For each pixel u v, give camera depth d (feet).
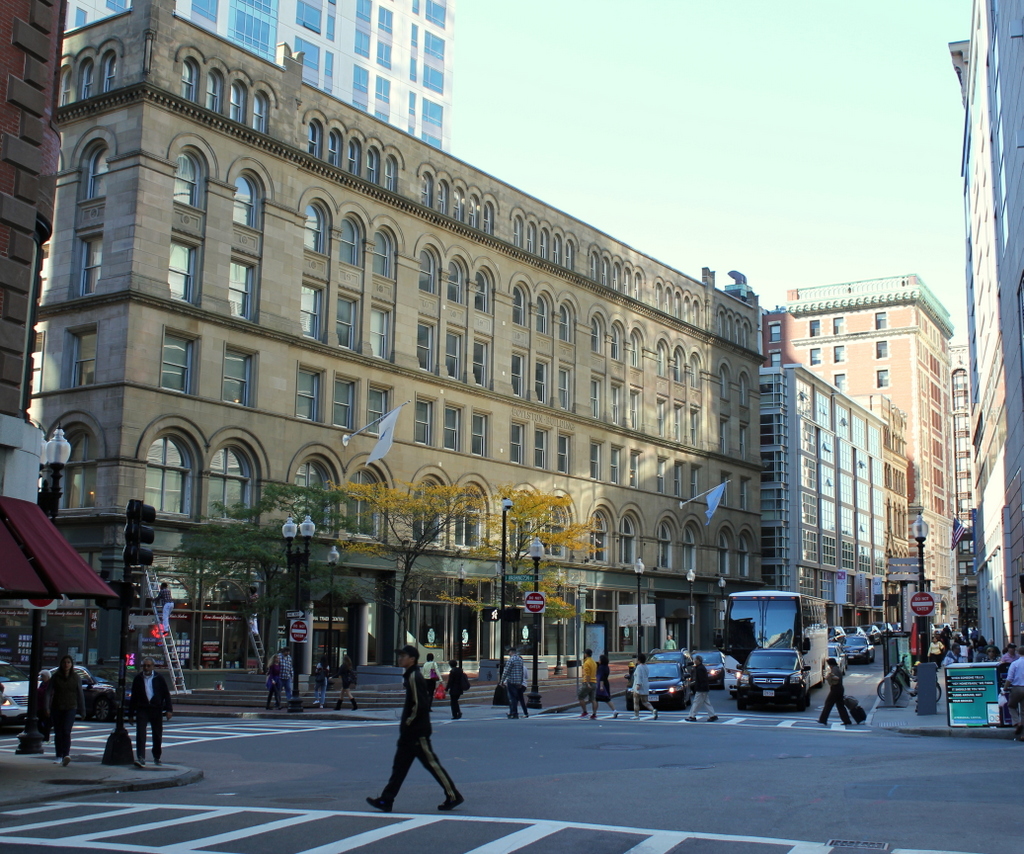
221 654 146.20
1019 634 176.55
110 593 63.05
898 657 124.26
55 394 142.10
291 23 246.88
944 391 527.81
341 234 171.42
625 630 228.43
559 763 65.21
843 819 43.04
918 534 116.37
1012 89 155.94
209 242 150.00
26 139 66.13
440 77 290.97
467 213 196.95
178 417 142.72
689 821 42.78
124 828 42.11
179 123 147.43
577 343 220.02
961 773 58.44
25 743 70.23
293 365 160.04
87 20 209.15
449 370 189.98
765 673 121.90
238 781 59.06
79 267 145.59
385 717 110.52
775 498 308.60
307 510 139.74
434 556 176.76
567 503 183.21
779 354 469.98
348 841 38.73
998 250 197.47
